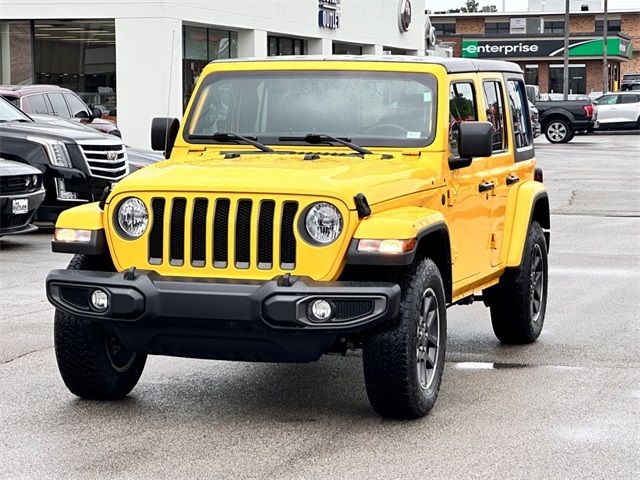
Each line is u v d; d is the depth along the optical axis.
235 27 33.50
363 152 7.45
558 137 45.06
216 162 7.11
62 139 16.67
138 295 6.39
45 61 31.25
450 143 7.61
